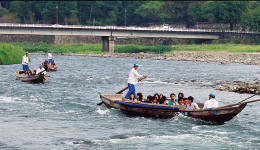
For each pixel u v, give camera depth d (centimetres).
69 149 2353
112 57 16650
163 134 2748
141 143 2508
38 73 5622
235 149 2409
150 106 3181
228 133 2800
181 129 2898
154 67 10331
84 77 7012
